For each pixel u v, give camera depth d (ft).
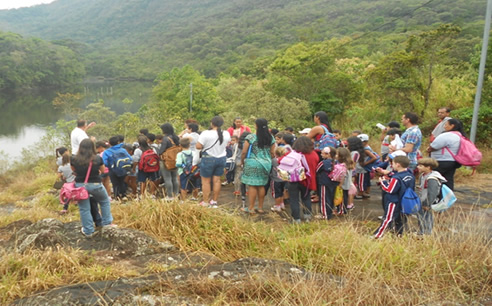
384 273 11.64
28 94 312.09
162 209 15.61
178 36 646.74
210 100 96.17
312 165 17.76
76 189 13.93
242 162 19.27
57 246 12.89
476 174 28.50
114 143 22.82
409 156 19.89
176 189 23.53
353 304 9.54
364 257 12.10
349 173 19.11
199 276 10.85
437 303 9.92
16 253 12.25
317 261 12.32
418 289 10.67
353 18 441.27
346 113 58.03
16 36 359.05
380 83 46.93
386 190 15.07
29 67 333.83
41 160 57.52
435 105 43.32
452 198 14.57
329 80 64.34
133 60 513.86
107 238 14.35
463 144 18.70
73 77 387.55
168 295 9.80
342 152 18.47
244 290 10.16
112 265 12.07
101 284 10.26
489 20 27.76
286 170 17.15
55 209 26.99
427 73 45.11
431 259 11.93
